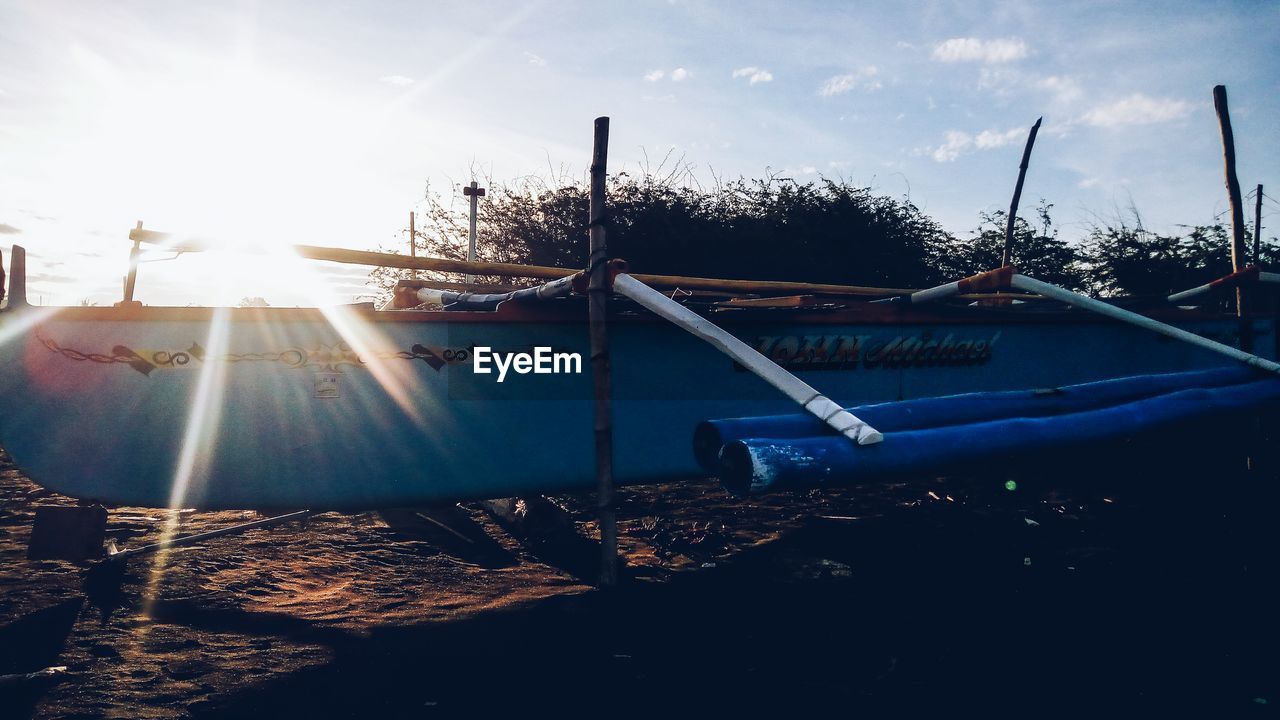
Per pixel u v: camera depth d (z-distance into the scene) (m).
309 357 4.35
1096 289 11.02
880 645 3.28
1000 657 3.14
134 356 4.18
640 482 5.11
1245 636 3.29
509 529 5.24
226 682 2.88
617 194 10.46
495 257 10.98
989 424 3.76
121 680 2.87
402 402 4.52
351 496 4.45
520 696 2.81
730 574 4.29
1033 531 5.04
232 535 4.90
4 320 4.05
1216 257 10.28
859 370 5.80
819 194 10.83
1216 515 5.36
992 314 6.31
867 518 5.48
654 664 3.10
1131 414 4.14
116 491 4.19
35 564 4.11
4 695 2.71
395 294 6.63
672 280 5.20
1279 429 6.89
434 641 3.33
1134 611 3.62
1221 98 6.01
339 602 3.82
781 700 2.78
